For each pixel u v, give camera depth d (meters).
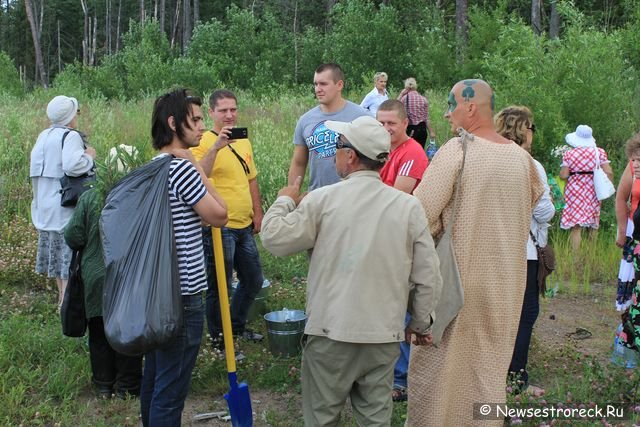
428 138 13.05
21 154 11.23
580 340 6.22
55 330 5.78
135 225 3.48
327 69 5.30
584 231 9.55
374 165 3.52
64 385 4.89
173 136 3.72
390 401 3.51
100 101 18.61
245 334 5.86
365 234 3.38
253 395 4.99
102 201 4.59
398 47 22.66
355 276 3.35
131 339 3.32
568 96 10.98
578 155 8.88
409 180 4.70
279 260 8.14
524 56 11.92
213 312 5.55
